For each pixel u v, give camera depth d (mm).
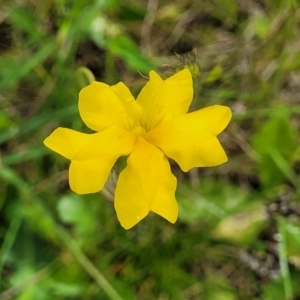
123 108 69
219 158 70
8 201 115
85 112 69
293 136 117
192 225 117
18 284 111
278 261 118
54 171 119
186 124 71
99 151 68
